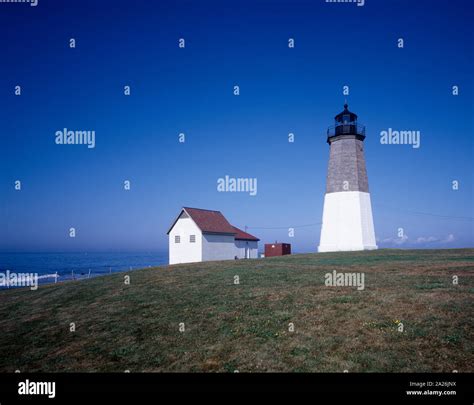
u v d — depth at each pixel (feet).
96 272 313.73
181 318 54.80
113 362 42.83
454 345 37.22
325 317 48.42
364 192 172.24
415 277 67.82
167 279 89.97
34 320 63.41
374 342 39.93
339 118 180.55
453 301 48.93
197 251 176.04
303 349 40.52
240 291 67.31
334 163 176.96
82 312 64.85
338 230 169.68
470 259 98.58
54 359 45.27
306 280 73.05
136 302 67.15
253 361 39.45
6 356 47.80
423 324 42.45
